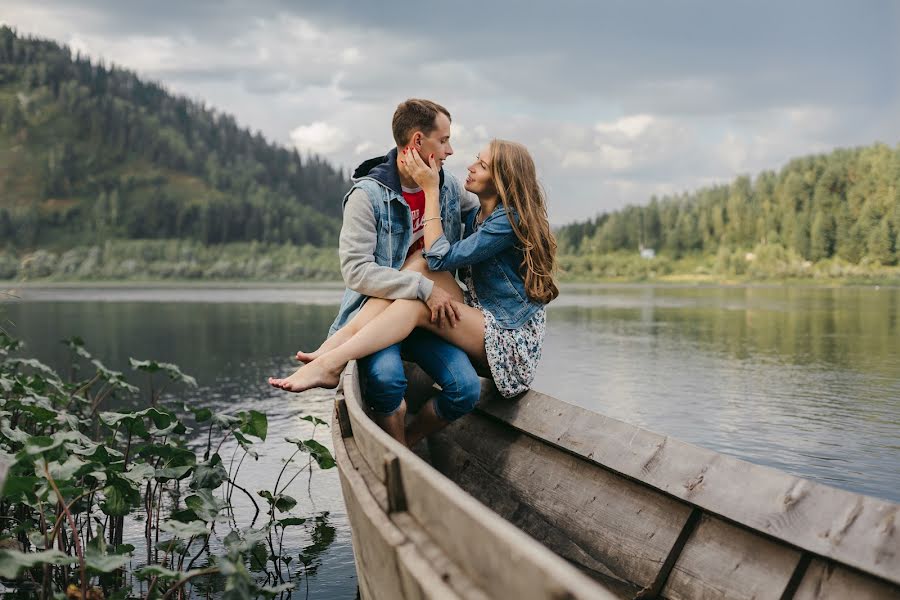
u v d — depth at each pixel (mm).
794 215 107125
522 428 3070
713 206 125000
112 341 15273
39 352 12781
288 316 24969
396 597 1521
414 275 2906
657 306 30234
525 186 2975
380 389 2830
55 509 3383
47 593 2688
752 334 15781
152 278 130875
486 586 1201
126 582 3195
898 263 86438
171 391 8570
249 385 9055
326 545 3738
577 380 8945
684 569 2182
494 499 3045
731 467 2188
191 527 2799
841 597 1771
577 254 133000
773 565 1956
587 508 2633
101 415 4039
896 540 1707
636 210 132750
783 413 6816
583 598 911
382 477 1824
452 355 2977
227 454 5609
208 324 20812
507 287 3086
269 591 2725
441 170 3273
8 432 3344
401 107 3090
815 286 70625
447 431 3602
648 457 2459
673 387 8383
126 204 187125
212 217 157125
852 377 9125
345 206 3129
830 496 1897
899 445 5527
